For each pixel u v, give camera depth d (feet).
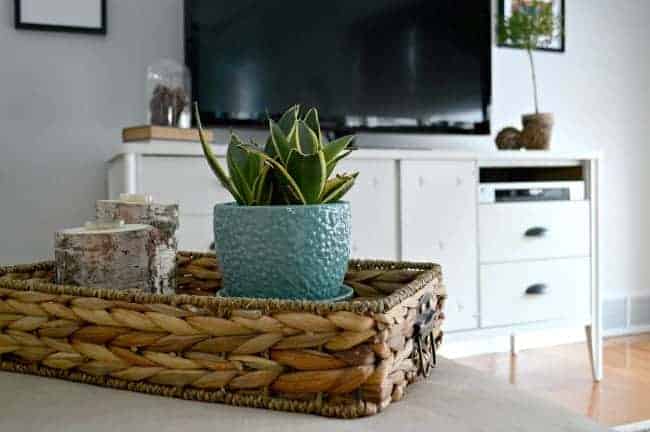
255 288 1.86
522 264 7.06
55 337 1.73
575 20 9.14
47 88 6.52
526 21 8.18
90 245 1.87
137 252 1.94
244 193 1.91
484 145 8.59
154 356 1.60
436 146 8.29
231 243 1.86
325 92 7.03
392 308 1.50
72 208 6.64
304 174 1.83
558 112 9.07
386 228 6.34
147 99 6.11
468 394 1.61
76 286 1.81
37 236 6.52
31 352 1.76
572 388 7.04
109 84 6.73
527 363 8.09
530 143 7.59
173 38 6.98
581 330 9.23
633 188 9.58
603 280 9.39
